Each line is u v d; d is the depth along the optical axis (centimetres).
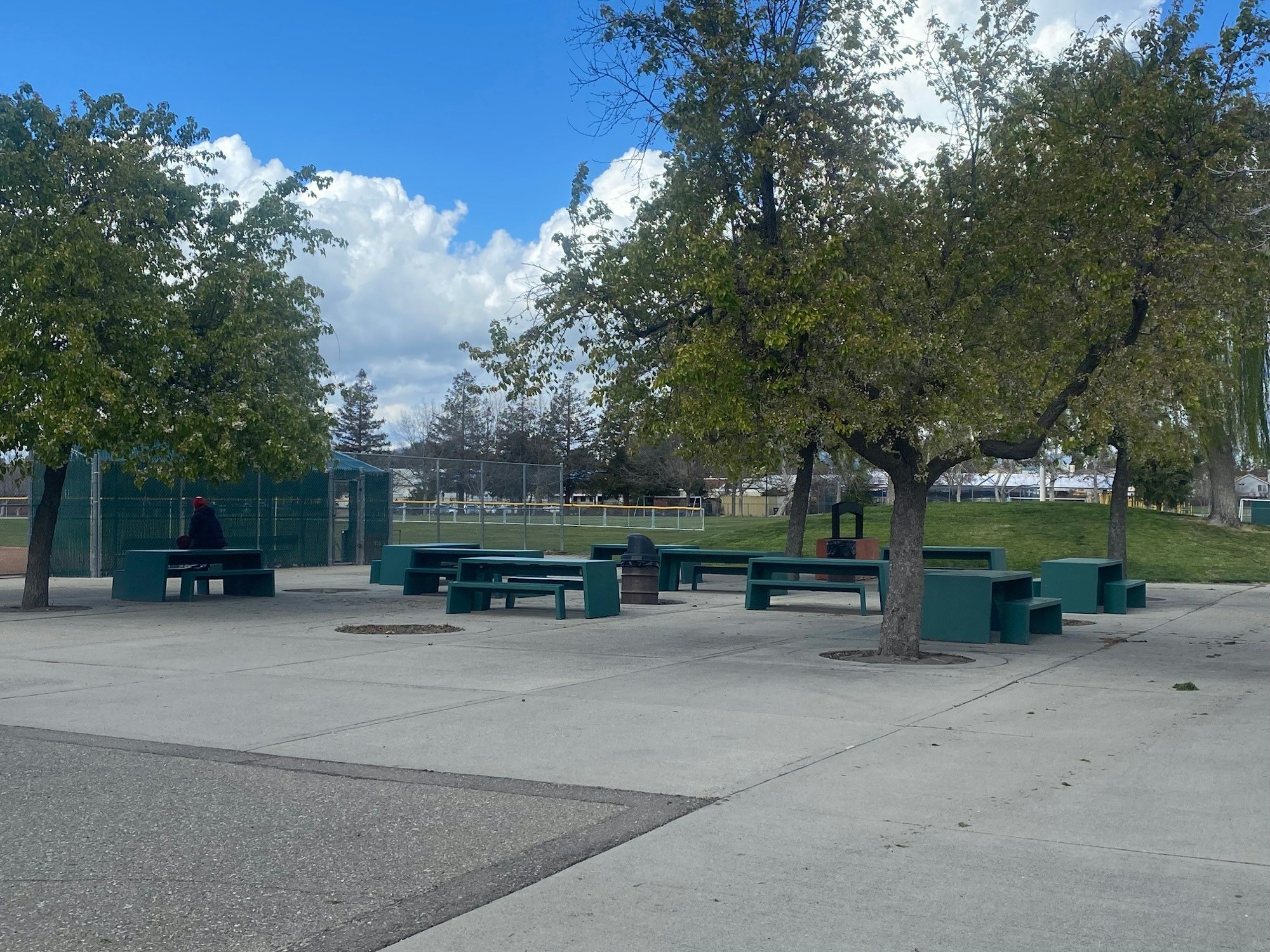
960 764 779
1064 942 470
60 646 1393
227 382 1786
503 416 9006
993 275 1241
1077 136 1217
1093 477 8262
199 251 1825
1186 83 1205
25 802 682
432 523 3925
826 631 1594
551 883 540
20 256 1596
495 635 1530
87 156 1673
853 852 586
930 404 1176
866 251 1210
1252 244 1227
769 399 1198
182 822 642
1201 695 1059
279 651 1354
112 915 499
